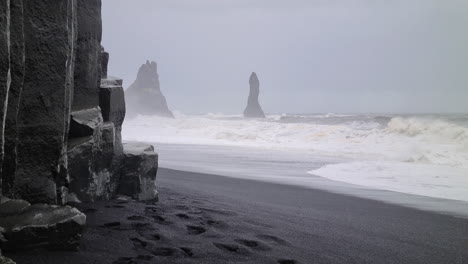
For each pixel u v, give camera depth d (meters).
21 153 3.65
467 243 4.55
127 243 3.58
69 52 4.04
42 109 3.77
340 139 22.58
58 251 3.11
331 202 7.09
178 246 3.65
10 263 2.47
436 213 6.35
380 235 4.82
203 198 6.61
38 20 3.73
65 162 4.18
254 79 89.12
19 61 3.19
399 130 22.25
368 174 11.22
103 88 5.50
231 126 32.12
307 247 4.07
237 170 11.75
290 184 9.22
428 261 3.88
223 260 3.39
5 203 3.20
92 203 4.93
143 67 84.25
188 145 22.75
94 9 5.23
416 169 12.25
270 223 5.04
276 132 27.00
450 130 20.69
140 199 5.65
